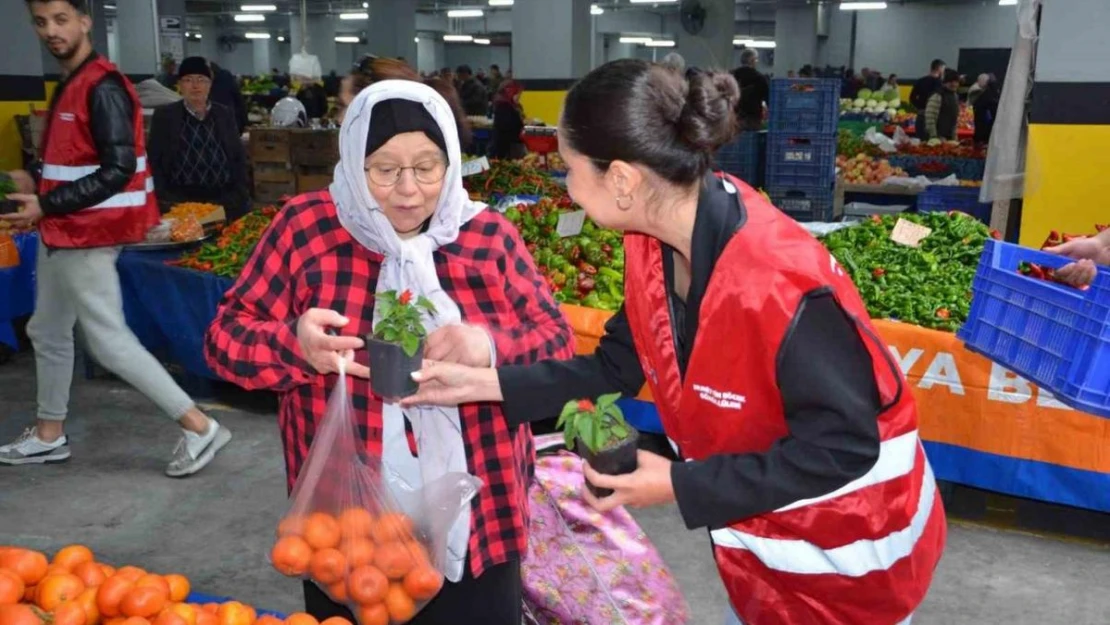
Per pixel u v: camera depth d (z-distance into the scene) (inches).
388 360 61.8
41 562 67.3
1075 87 225.8
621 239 187.0
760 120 348.5
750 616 59.2
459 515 68.2
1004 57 1025.5
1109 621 119.3
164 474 161.5
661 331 57.4
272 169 305.1
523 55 524.7
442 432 68.7
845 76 951.0
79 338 231.1
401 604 64.0
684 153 50.7
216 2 1301.7
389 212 67.6
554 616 85.7
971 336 108.3
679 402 56.5
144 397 199.2
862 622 57.0
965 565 133.2
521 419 65.8
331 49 1446.9
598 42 1485.0
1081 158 229.3
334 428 64.7
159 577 67.8
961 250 177.6
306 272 68.9
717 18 741.9
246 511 148.6
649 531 144.2
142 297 195.8
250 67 1779.0
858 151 429.7
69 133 142.2
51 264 149.5
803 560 55.4
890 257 177.8
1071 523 145.8
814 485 50.6
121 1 677.3
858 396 50.1
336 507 64.7
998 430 136.3
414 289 68.2
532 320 72.5
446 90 74.7
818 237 195.2
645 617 85.6
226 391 202.1
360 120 64.1
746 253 50.5
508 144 442.0
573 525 85.3
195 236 200.8
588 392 65.9
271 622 64.7
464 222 70.9
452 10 1443.2
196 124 215.0
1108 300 86.2
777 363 49.9
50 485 156.0
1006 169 209.8
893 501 53.9
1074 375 89.4
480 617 73.6
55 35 138.8
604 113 50.0
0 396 199.8
